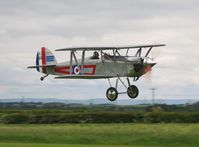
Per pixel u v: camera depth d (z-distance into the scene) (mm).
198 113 95562
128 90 94312
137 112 99250
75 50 96250
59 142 68312
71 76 96312
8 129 79500
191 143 66938
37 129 79500
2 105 184625
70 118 96750
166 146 65312
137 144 66688
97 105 148125
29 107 174750
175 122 94125
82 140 68812
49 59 116125
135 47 94625
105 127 83562
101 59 95812
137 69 93312
